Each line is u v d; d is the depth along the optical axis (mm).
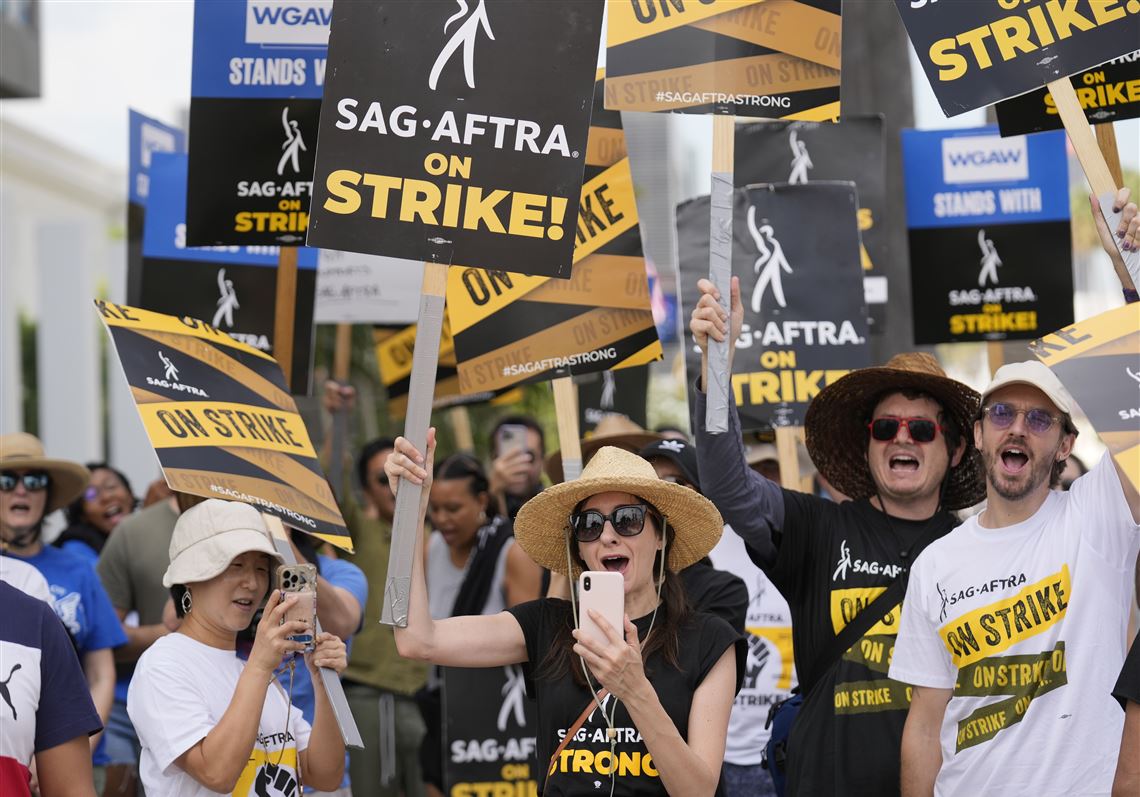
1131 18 10242
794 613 11555
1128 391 8812
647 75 11305
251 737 9688
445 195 9742
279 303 15211
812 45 11328
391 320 18844
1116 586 9609
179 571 10406
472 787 15344
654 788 9055
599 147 13547
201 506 10672
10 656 8703
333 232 9641
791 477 14023
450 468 18094
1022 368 9953
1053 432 9844
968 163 17375
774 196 14359
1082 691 9461
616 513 9469
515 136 9828
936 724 10125
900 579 11148
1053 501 10031
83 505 20750
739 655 9531
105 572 16375
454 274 13375
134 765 15602
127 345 10391
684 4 11312
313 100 14258
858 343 14164
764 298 14250
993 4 10445
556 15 9914
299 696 13195
